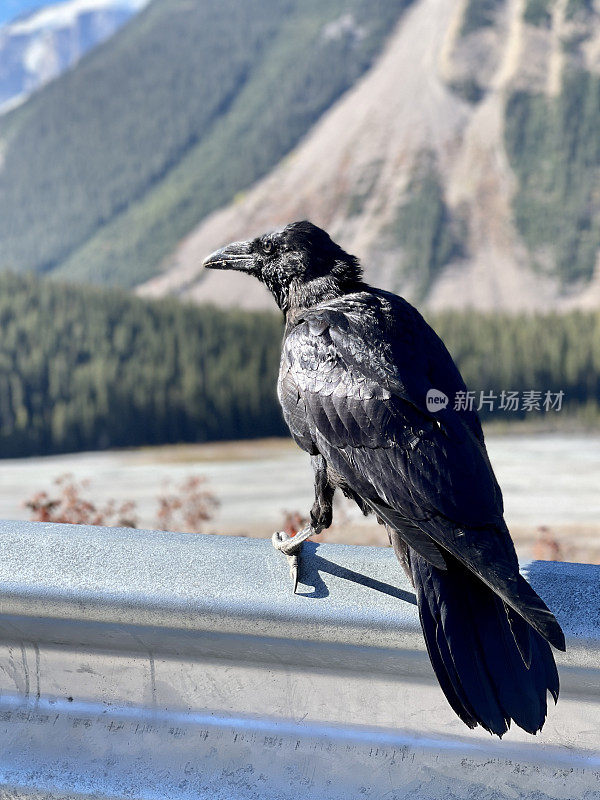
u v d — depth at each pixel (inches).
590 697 84.1
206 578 88.9
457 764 85.0
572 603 85.7
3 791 90.1
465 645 79.0
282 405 102.3
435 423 90.7
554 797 82.7
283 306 121.8
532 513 530.0
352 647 85.9
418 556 85.6
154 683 91.2
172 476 831.1
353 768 86.1
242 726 89.1
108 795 87.5
